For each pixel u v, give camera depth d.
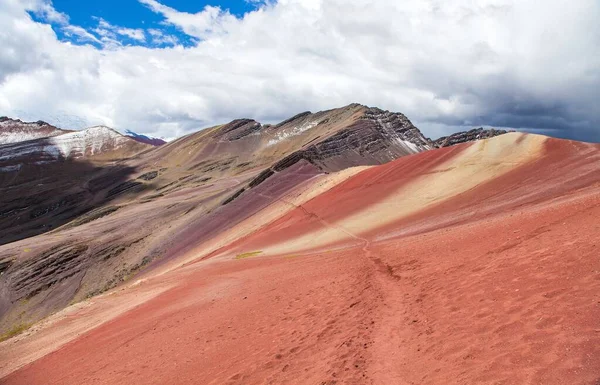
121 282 79.00
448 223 31.58
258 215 72.75
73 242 111.06
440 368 9.12
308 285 21.56
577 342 7.86
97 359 19.64
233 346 15.17
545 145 44.28
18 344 30.25
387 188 52.50
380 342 11.77
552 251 13.31
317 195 65.31
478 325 10.38
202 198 127.31
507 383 7.57
